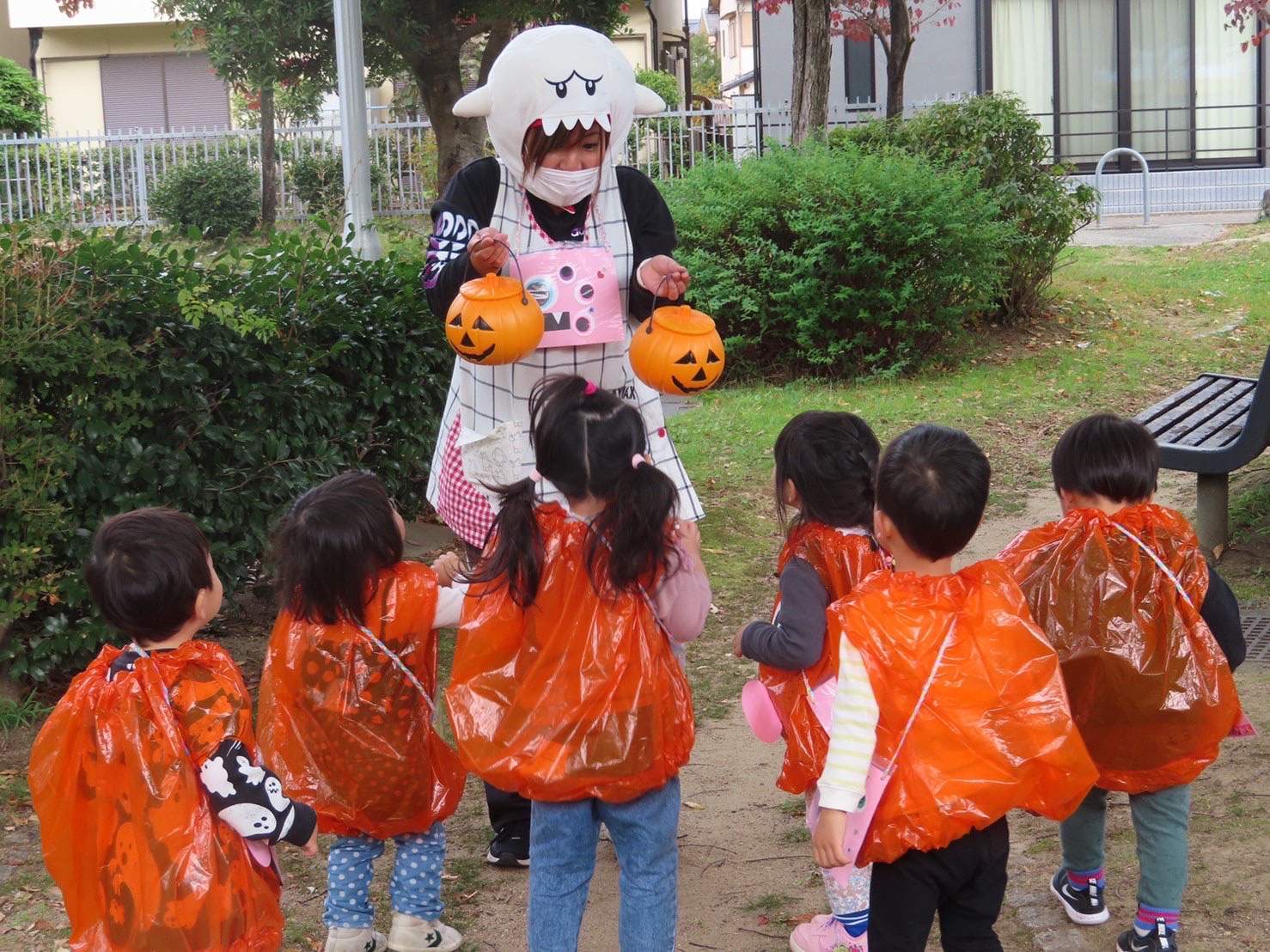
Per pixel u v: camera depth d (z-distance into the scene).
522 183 3.86
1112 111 21.38
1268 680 5.17
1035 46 21.20
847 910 3.32
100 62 27.44
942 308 11.33
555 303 3.81
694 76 49.72
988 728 2.82
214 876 2.77
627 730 3.06
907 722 2.82
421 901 3.59
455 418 4.05
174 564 2.88
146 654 2.92
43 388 5.29
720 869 4.15
